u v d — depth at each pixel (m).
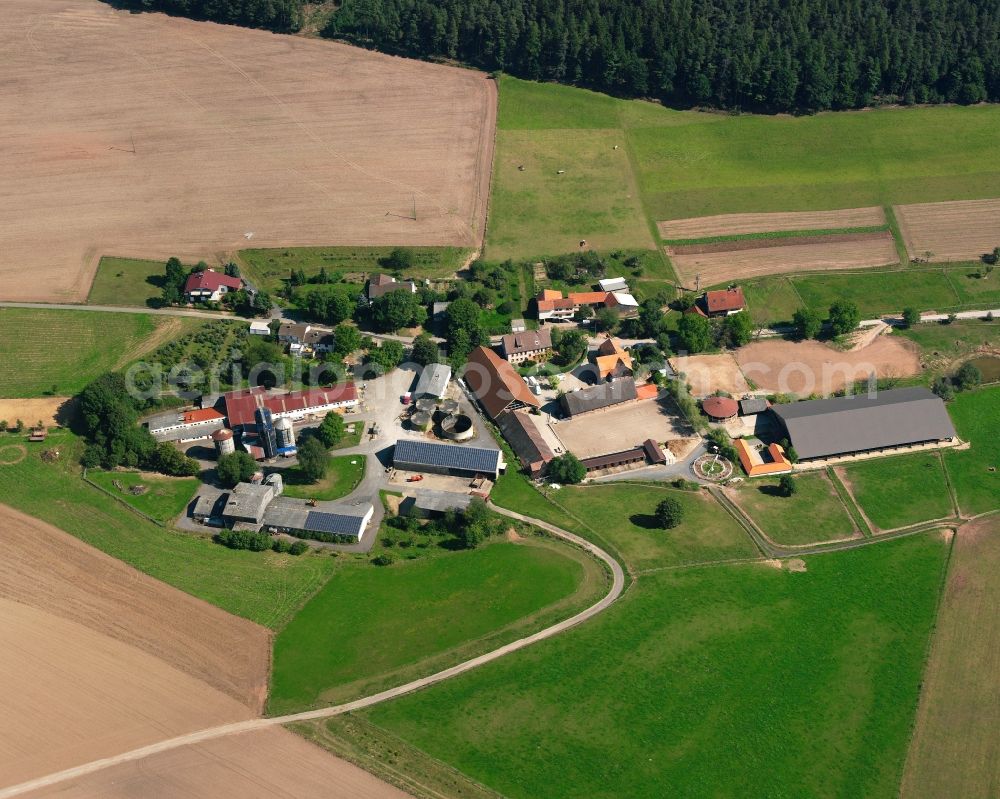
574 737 139.25
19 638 151.38
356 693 145.62
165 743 136.88
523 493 188.12
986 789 133.62
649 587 165.88
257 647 152.75
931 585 167.12
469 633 156.12
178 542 173.62
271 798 129.38
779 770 136.00
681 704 144.62
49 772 132.38
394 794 130.62
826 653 153.62
